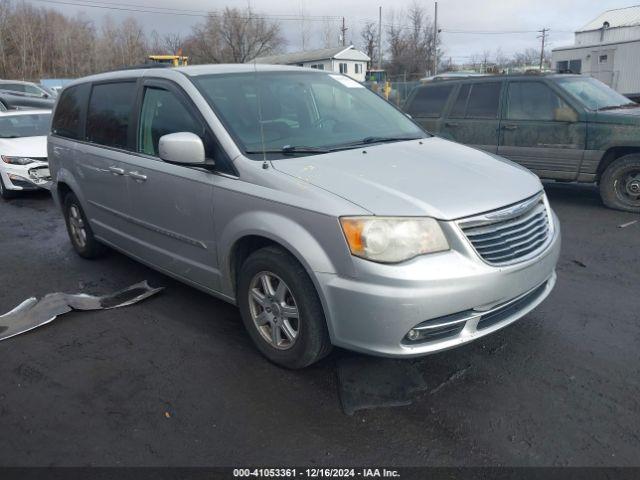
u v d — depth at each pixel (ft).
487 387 10.60
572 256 18.06
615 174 23.43
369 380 10.91
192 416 10.03
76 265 18.72
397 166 11.31
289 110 13.25
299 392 10.63
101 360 12.12
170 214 13.30
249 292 11.57
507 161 13.12
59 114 19.03
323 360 11.68
